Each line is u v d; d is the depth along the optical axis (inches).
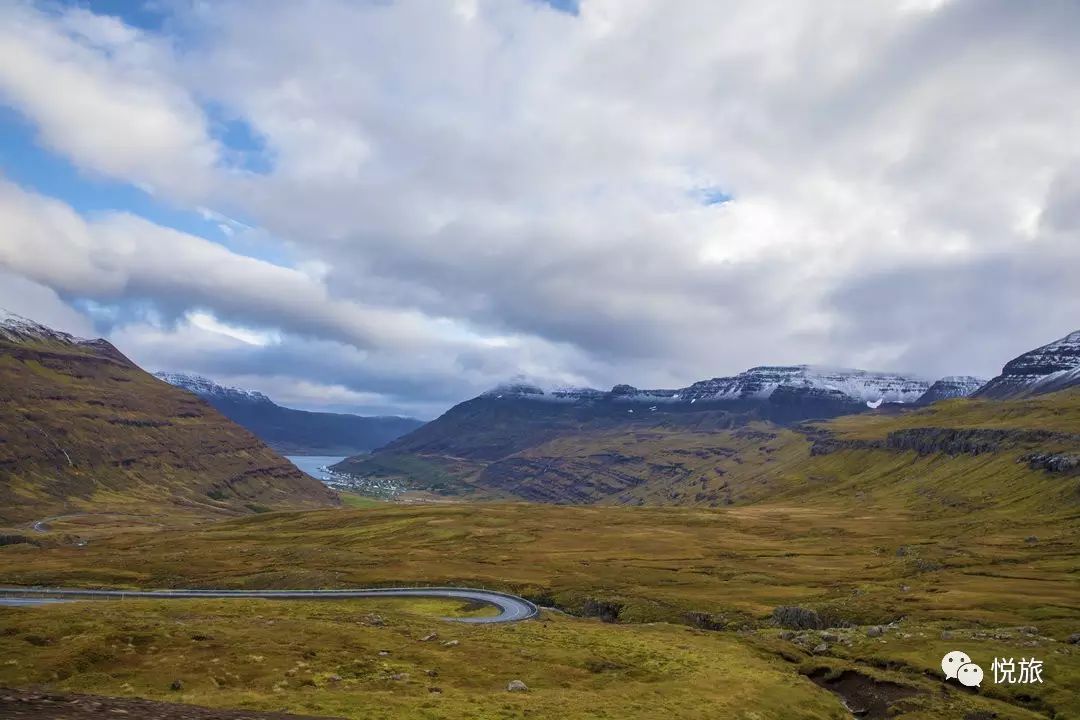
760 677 3193.9
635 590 6614.2
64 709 1533.0
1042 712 2999.5
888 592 5802.2
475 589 6855.3
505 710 2261.3
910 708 3024.1
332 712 2079.2
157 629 2945.4
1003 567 6835.6
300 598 6067.9
